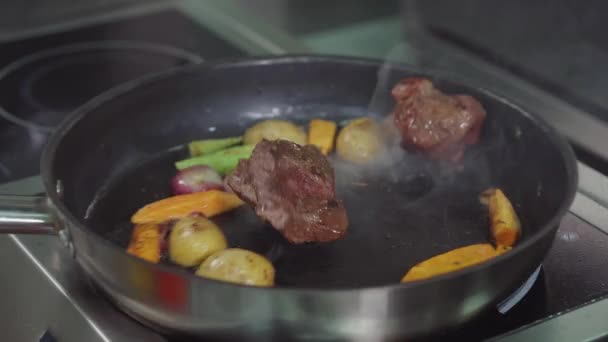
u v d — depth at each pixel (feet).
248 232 2.55
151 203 2.64
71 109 3.13
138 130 2.85
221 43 3.51
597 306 2.35
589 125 3.38
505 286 2.23
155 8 3.78
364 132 2.82
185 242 2.44
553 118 3.45
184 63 3.37
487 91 2.79
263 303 2.11
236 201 2.62
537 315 2.33
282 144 2.50
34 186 2.71
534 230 2.56
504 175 2.73
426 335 2.21
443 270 2.34
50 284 2.42
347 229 2.55
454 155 2.79
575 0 3.63
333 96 3.01
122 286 2.22
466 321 2.24
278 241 2.52
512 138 2.74
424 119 2.76
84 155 2.68
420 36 4.33
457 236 2.53
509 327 2.30
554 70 3.81
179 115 2.92
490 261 2.16
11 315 2.56
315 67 2.97
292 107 3.01
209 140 2.87
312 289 2.10
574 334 2.28
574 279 2.41
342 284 2.39
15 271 2.52
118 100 2.77
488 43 4.04
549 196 2.57
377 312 2.12
